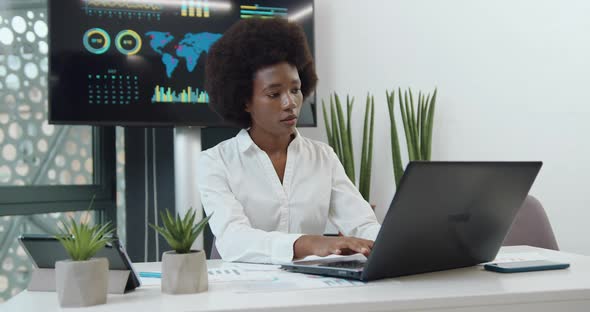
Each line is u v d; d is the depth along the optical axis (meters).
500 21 3.46
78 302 1.06
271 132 2.00
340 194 2.08
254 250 1.60
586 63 3.41
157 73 3.14
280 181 2.05
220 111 2.10
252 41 1.95
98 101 3.06
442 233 1.32
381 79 3.51
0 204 2.92
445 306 1.08
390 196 3.49
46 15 3.26
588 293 1.16
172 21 3.17
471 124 3.47
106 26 3.08
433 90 3.50
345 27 3.51
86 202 3.28
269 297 1.10
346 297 1.08
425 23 3.50
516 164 1.35
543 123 3.44
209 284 1.26
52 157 3.21
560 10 3.42
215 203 1.87
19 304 1.11
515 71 3.45
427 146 3.28
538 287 1.17
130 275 1.20
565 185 3.42
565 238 3.41
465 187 1.28
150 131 3.43
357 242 1.48
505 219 1.46
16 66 3.09
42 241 1.20
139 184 3.40
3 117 3.02
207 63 2.13
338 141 3.27
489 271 1.41
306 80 2.12
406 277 1.32
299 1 3.32
